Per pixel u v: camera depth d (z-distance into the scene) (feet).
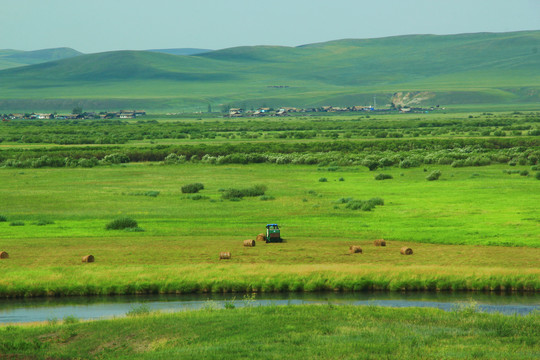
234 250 436.76
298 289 354.54
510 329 232.94
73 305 329.72
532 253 418.51
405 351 201.98
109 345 223.10
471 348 206.59
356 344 209.26
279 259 407.23
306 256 415.64
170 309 310.45
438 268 370.73
